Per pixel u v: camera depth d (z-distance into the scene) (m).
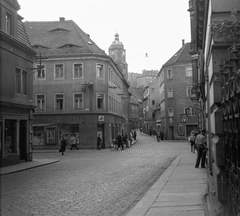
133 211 6.77
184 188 9.38
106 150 34.50
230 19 6.36
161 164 17.59
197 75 24.67
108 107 39.56
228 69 5.05
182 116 31.78
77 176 13.20
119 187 10.21
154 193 8.73
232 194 4.73
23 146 21.17
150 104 85.25
